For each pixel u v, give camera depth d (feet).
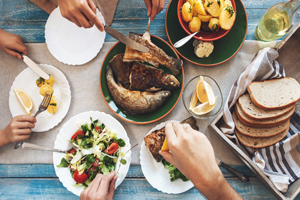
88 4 4.14
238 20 5.03
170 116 5.28
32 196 5.36
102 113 5.06
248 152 4.91
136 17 5.49
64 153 5.10
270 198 5.12
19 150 5.31
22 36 5.51
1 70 5.48
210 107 4.70
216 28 4.58
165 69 5.16
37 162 5.30
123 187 5.31
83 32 5.30
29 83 5.32
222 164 5.13
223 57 5.05
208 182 3.30
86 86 5.43
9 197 5.36
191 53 5.11
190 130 3.43
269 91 4.66
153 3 4.50
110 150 4.90
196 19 4.60
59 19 5.28
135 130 5.29
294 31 4.58
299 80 5.06
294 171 4.62
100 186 4.38
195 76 5.35
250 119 4.63
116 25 5.49
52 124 5.22
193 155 3.24
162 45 5.01
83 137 4.99
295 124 4.93
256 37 5.41
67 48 5.33
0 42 5.14
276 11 4.69
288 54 5.03
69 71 5.45
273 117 4.52
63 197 5.35
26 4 5.57
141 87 4.98
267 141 4.75
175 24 5.11
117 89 4.92
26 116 4.95
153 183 5.01
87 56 5.33
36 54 5.49
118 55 4.97
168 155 3.84
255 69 4.68
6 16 5.59
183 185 4.98
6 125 5.42
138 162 5.27
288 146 4.62
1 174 5.39
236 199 3.66
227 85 5.30
